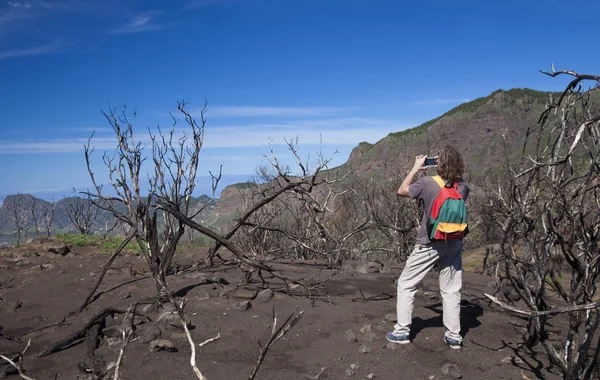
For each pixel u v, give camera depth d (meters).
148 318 4.46
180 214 5.36
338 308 5.01
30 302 5.19
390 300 5.36
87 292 5.47
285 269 7.00
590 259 2.90
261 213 8.84
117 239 9.09
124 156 5.11
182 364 3.55
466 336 4.22
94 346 3.84
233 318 4.55
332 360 3.70
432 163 4.04
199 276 5.96
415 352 3.85
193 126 5.70
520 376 3.43
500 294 5.33
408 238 8.66
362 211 9.29
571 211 3.01
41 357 3.69
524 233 3.52
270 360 3.69
